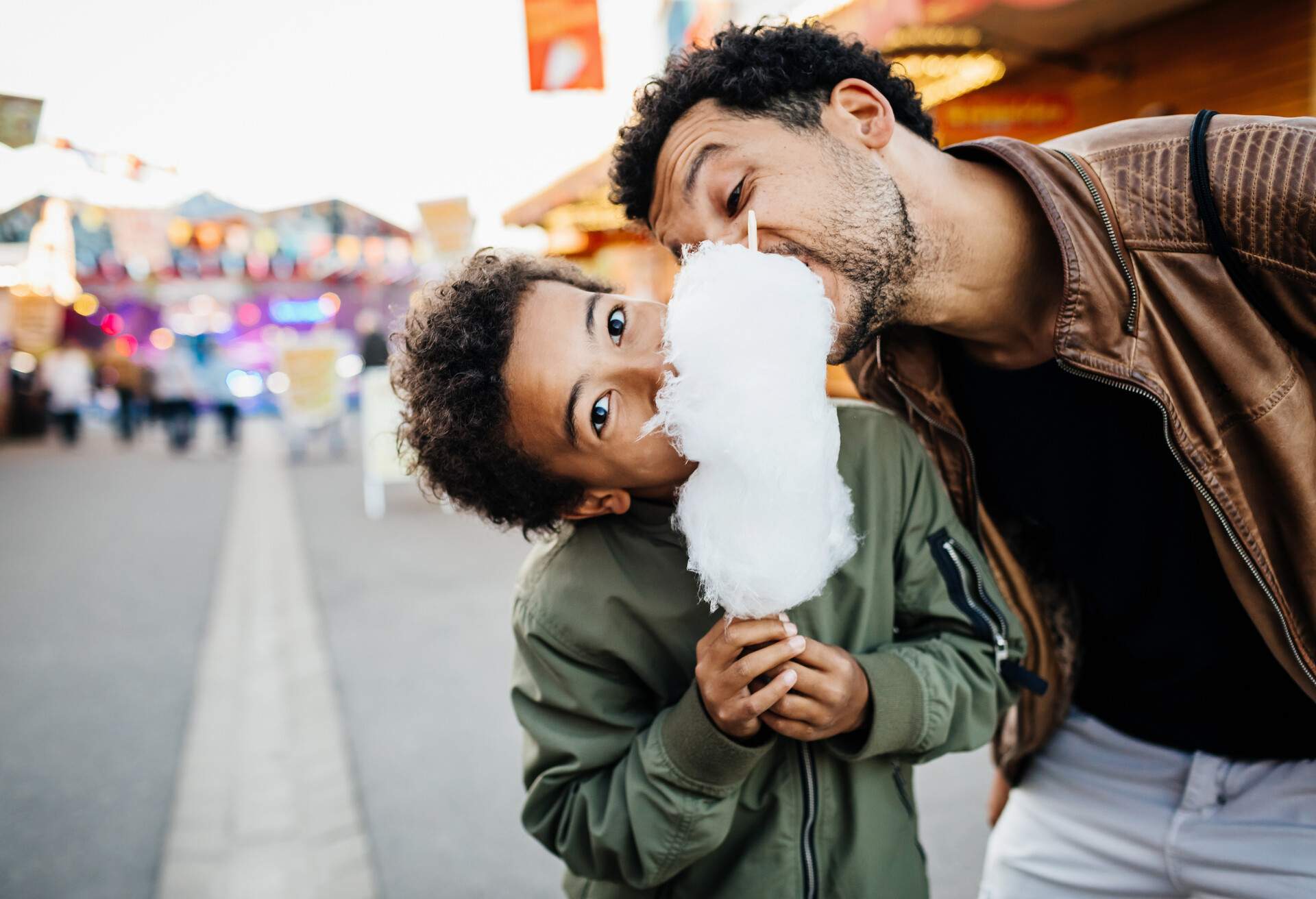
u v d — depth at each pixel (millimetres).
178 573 6801
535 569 1397
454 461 1318
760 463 955
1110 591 1430
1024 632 1521
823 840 1281
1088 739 1538
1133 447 1321
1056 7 5176
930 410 1496
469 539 7383
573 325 1180
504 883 2686
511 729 3703
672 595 1300
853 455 1377
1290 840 1284
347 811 3131
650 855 1183
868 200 1200
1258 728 1340
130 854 2918
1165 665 1410
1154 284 1204
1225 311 1180
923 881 1379
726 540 979
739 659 1087
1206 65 5355
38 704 4203
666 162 1265
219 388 18906
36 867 2861
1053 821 1570
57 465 15047
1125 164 1228
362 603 5609
